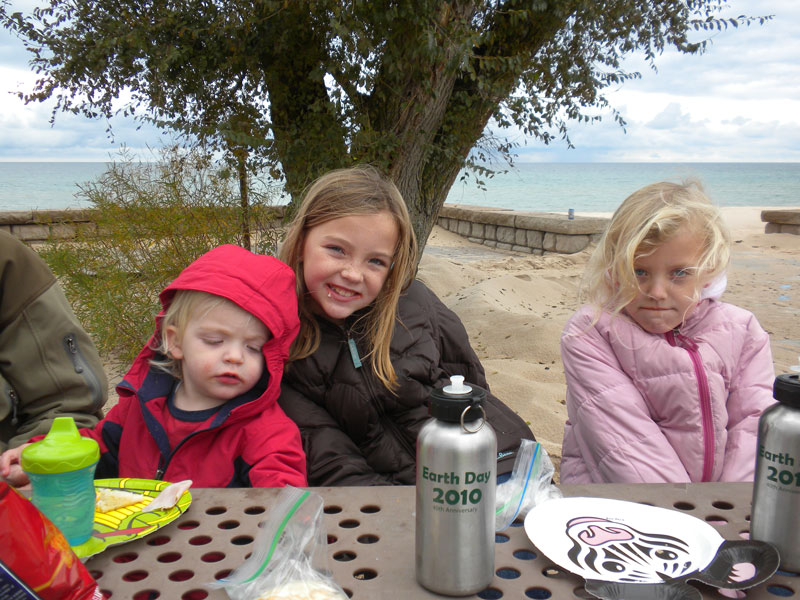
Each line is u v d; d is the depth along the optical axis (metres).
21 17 4.12
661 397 1.88
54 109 4.38
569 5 4.18
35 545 0.74
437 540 0.89
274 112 4.37
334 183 1.82
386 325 1.88
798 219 12.84
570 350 1.97
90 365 1.95
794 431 0.98
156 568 0.98
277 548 0.97
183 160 5.12
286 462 1.59
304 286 1.89
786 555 1.00
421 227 4.52
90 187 5.27
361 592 0.91
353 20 3.53
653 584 0.90
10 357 1.85
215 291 1.55
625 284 1.83
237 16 3.86
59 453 0.99
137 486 1.28
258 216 5.13
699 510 1.18
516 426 2.02
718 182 118.31
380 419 1.96
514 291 6.94
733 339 1.92
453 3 3.88
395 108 4.17
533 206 54.66
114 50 4.02
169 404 1.69
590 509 1.15
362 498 1.20
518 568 0.99
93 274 5.25
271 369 1.62
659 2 5.02
